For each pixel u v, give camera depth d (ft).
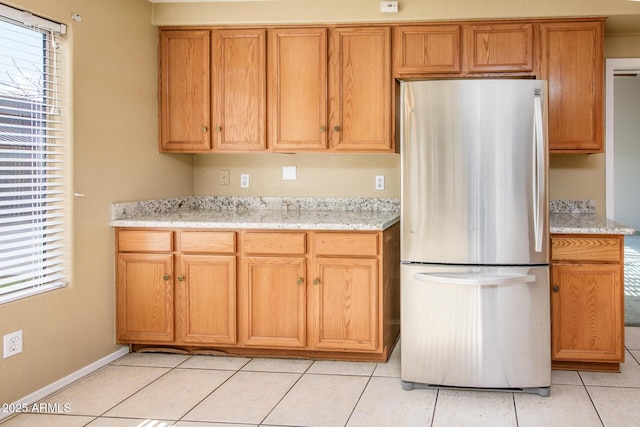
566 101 11.48
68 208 9.93
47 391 9.38
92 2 10.32
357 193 13.26
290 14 11.99
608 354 10.18
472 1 11.43
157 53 12.57
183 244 11.16
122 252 11.30
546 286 9.36
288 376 10.26
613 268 10.11
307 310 10.96
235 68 12.37
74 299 10.05
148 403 9.00
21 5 8.69
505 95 9.27
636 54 12.66
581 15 11.24
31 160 9.14
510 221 9.33
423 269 9.61
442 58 11.71
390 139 11.95
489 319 9.36
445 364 9.51
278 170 13.60
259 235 10.98
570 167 12.65
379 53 11.91
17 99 9.00
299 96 12.21
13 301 8.71
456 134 9.39
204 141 12.51
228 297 11.11
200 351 11.53
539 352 9.34
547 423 8.21
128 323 11.34
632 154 32.12
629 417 8.40
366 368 10.72
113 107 11.02
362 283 10.73
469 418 8.41
